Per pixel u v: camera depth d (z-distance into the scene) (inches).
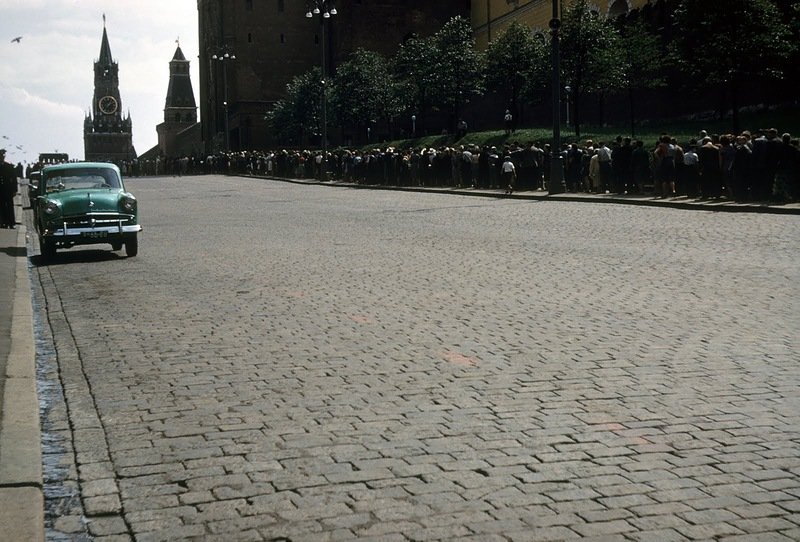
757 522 165.6
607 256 566.9
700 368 278.5
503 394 253.6
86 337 350.9
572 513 171.0
